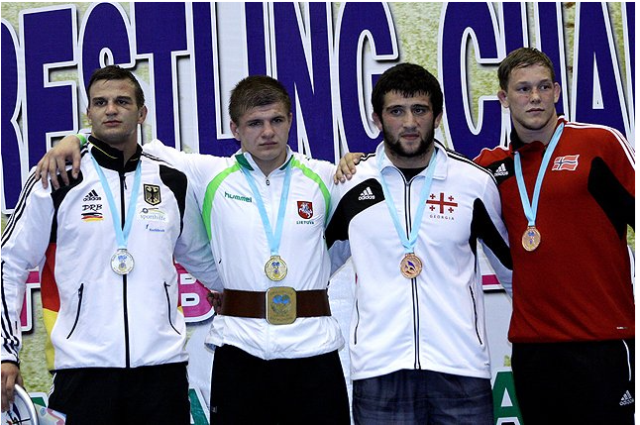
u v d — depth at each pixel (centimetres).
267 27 363
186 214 287
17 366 268
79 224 270
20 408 270
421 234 277
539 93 280
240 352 271
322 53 363
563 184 280
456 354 271
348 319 359
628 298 286
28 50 363
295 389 270
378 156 286
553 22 369
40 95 362
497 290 361
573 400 277
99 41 363
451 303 274
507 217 291
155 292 271
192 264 295
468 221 280
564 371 278
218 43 361
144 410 267
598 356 276
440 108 280
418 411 274
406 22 365
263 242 274
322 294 277
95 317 267
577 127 291
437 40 365
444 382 272
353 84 362
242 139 276
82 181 274
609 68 370
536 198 284
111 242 270
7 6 363
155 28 362
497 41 367
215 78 361
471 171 286
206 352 355
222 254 278
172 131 360
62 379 270
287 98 277
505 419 362
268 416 272
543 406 283
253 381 270
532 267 281
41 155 361
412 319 271
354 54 363
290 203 279
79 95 362
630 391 282
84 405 264
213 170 287
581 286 276
